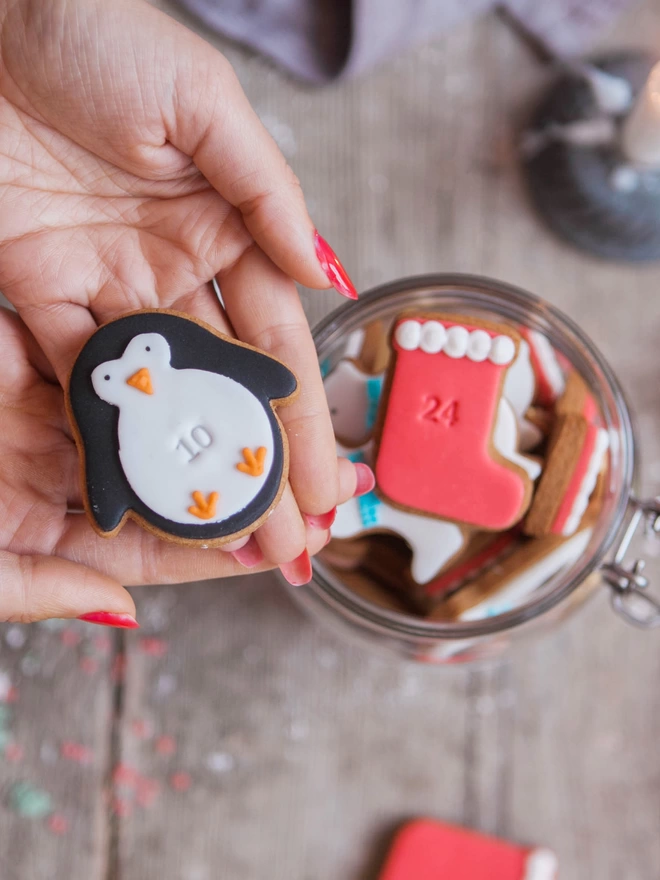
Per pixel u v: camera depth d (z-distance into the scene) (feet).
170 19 1.32
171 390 1.26
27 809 1.67
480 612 1.41
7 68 1.32
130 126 1.33
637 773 1.69
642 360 1.72
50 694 1.69
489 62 1.74
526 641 1.54
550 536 1.40
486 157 1.74
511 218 1.73
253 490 1.25
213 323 1.40
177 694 1.70
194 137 1.34
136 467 1.26
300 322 1.38
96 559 1.37
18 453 1.41
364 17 1.65
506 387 1.43
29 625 1.69
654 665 1.70
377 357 1.45
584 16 1.71
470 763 1.70
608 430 1.42
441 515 1.37
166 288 1.41
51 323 1.41
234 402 1.26
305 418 1.32
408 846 1.66
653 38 1.73
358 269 1.73
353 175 1.73
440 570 1.41
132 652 1.70
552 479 1.39
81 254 1.41
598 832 1.69
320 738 1.70
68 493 1.41
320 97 1.74
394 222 1.73
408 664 1.68
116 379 1.27
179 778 1.69
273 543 1.31
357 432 1.43
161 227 1.41
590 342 1.43
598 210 1.68
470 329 1.37
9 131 1.36
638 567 1.40
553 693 1.70
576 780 1.70
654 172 1.67
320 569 1.40
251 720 1.69
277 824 1.69
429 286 1.43
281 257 1.35
